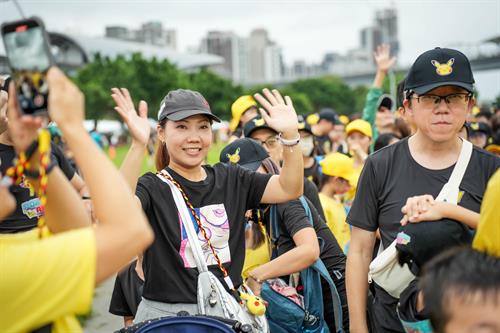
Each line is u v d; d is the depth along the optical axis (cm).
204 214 310
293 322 360
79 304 172
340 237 506
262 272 353
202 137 318
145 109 303
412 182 296
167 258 304
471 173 289
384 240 303
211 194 315
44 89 175
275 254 384
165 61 6738
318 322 371
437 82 276
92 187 175
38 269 169
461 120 284
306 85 9988
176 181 315
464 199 286
